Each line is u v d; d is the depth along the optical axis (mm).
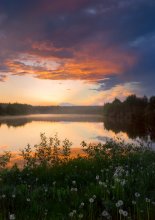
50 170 10367
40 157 13461
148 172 8711
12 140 32531
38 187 8164
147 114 109938
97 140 31031
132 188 7125
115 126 65500
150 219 5605
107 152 14398
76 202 6555
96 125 69812
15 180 9664
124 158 12211
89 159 12203
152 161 11469
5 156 13828
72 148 22359
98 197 6672
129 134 41094
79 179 9070
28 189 7926
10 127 62125
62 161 12789
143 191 6938
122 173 8750
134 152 13844
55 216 5977
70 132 45250
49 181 9266
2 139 33844
